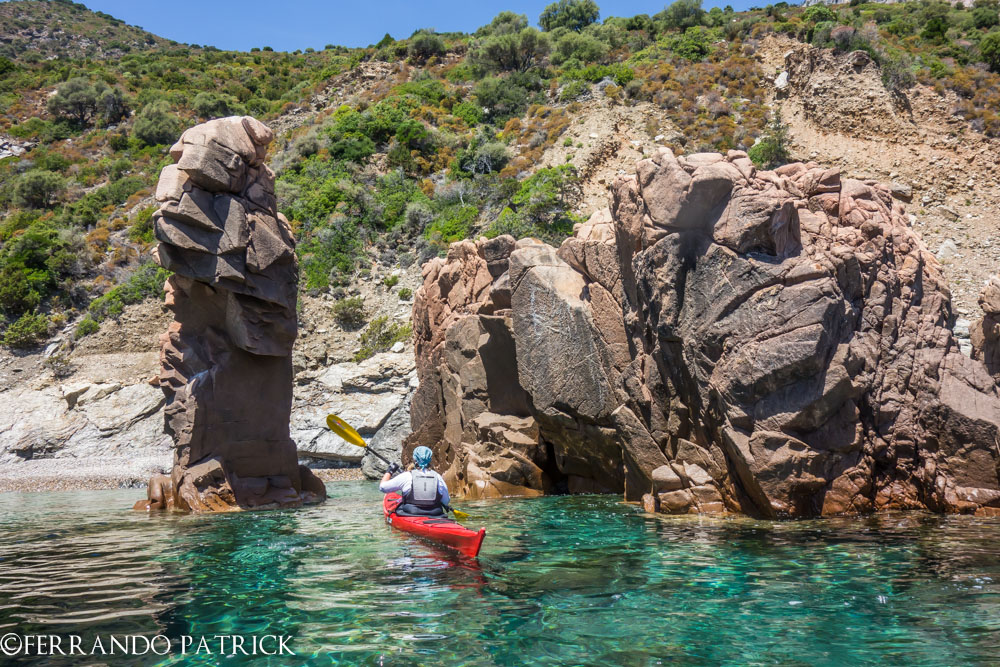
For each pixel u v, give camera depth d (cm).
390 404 2594
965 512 929
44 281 3522
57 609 530
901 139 3241
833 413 926
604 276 1253
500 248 1550
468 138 4359
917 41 3891
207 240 1129
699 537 790
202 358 1265
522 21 6166
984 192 2934
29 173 4647
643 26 5388
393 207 3781
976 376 1003
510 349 1493
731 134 3628
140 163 5112
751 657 406
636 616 488
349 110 4838
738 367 917
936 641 428
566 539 796
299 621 484
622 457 1264
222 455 1251
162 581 621
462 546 714
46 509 1355
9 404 2881
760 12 5191
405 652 420
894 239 1078
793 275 906
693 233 987
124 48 14088
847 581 573
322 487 1426
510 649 423
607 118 3991
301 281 3397
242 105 6228
